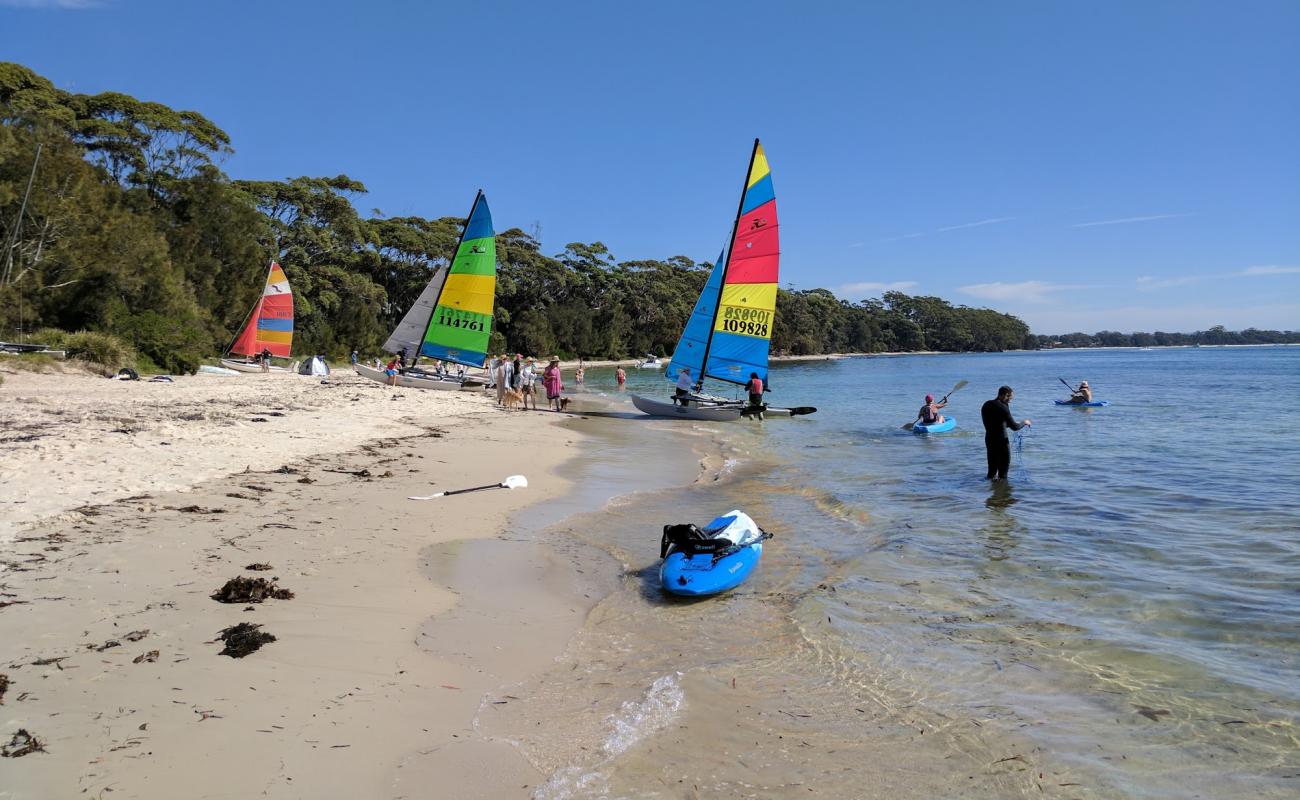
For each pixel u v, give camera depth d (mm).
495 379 31547
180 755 4109
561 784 4156
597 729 4844
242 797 3771
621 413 29625
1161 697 5500
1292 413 28531
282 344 42750
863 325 179500
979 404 36594
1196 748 4781
